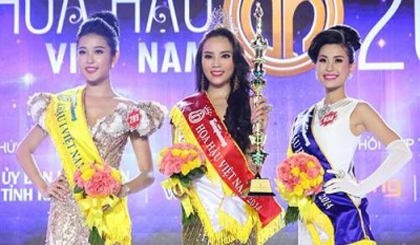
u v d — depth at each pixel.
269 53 7.83
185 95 7.86
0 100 7.84
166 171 5.70
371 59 7.82
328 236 5.68
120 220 5.90
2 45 7.85
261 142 5.79
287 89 7.84
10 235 7.80
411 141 7.81
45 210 7.83
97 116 6.10
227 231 5.89
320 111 5.90
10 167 7.83
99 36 6.25
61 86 7.86
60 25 7.88
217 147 6.00
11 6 7.87
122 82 7.85
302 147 5.87
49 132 6.10
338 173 5.73
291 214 5.75
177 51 7.86
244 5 7.84
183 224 5.90
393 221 7.76
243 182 5.97
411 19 7.80
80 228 5.92
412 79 7.82
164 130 7.83
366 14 7.82
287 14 7.84
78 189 5.72
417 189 7.77
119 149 6.06
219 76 6.00
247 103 6.04
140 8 7.86
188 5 7.86
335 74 5.90
